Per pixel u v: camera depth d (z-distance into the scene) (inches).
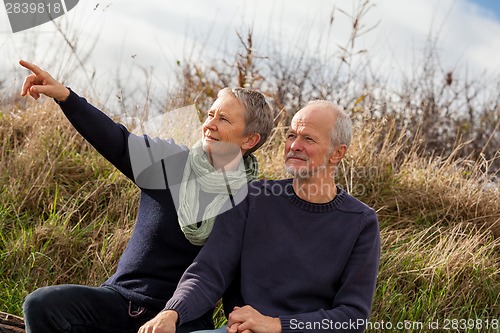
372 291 114.5
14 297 152.6
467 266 169.3
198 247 119.2
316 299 114.7
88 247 165.9
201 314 111.3
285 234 115.7
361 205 117.8
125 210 179.0
